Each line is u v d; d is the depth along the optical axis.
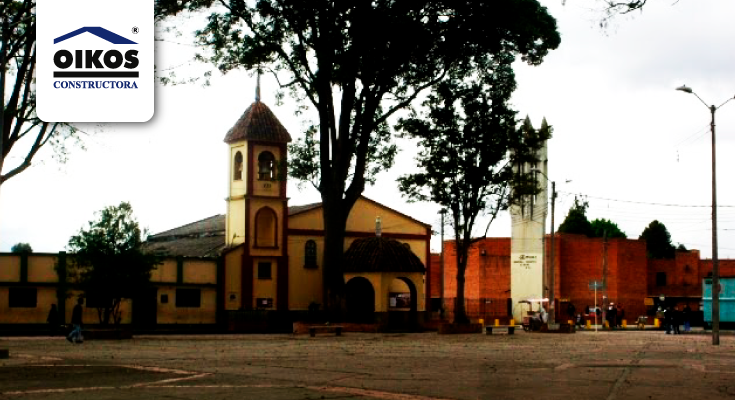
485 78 47.34
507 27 41.56
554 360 23.84
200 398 13.95
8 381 17.02
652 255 116.12
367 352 28.16
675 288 93.19
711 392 15.28
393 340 39.31
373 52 41.06
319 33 42.12
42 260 55.28
